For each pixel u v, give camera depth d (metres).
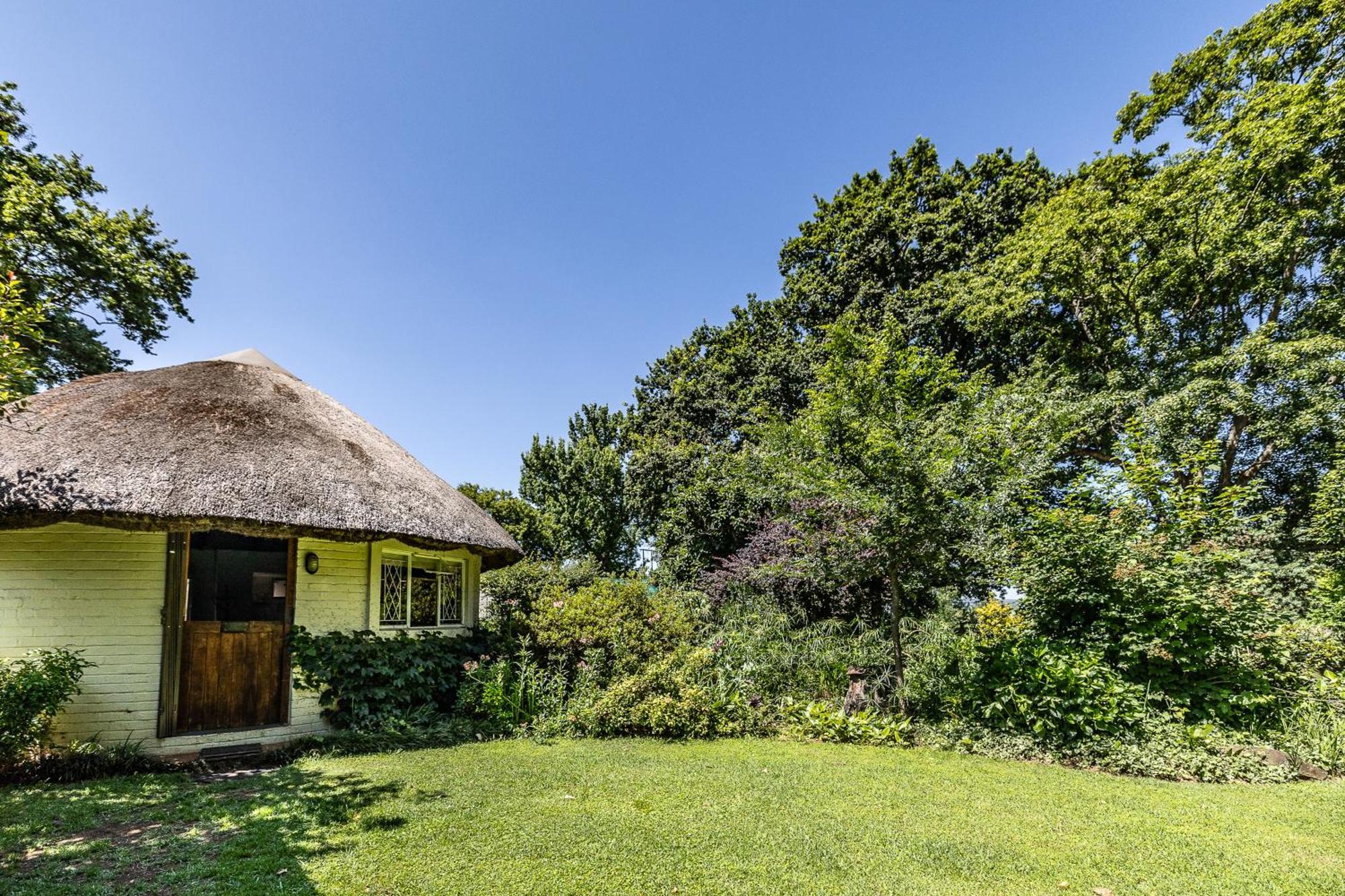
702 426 21.47
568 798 4.81
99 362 15.09
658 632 8.93
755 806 4.64
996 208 17.86
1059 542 6.97
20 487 5.67
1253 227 12.82
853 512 7.61
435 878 3.37
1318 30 12.42
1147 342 13.94
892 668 8.16
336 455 7.66
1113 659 6.72
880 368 8.26
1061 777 5.50
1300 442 12.70
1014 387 13.83
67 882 3.33
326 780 5.31
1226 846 3.90
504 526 20.16
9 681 5.39
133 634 6.45
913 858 3.69
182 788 5.10
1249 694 6.15
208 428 7.00
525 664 8.06
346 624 7.63
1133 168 15.21
